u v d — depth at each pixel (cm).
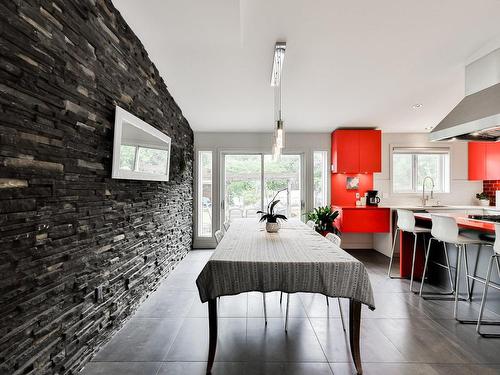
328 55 278
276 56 274
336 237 252
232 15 220
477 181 545
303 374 174
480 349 202
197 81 340
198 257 460
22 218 127
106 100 201
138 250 263
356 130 504
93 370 176
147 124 266
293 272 172
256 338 215
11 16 121
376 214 475
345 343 209
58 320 152
